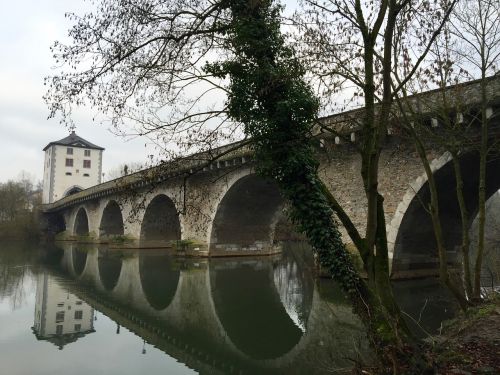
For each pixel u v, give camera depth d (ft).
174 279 70.85
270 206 94.63
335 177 59.93
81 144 227.20
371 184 20.83
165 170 27.27
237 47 24.03
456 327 27.09
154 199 110.63
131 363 32.45
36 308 50.60
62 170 221.25
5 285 65.16
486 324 26.53
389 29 19.90
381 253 21.79
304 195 23.97
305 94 23.67
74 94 23.93
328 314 45.80
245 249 98.43
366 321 21.72
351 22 21.95
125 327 42.96
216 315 47.60
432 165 47.75
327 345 35.06
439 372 18.71
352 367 24.00
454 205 55.83
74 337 39.29
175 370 31.04
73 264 92.32
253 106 24.25
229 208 89.97
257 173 25.75
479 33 30.27
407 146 51.11
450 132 34.68
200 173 91.20
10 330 41.16
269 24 24.04
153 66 24.52
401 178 51.98
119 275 75.92
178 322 44.88
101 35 23.75
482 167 32.76
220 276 72.95
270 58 24.44
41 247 147.84
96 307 51.65
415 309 43.19
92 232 161.89
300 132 24.26
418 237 56.29
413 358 19.01
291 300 53.83
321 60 23.72
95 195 147.54
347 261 23.18
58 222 213.66
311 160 24.26
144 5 23.86
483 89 31.12
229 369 31.40
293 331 41.24
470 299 33.04
